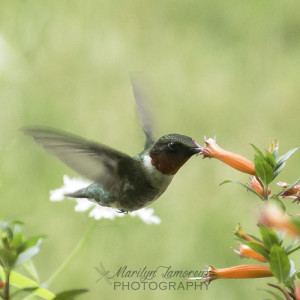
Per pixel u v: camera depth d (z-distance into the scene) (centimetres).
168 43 1566
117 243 1094
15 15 1372
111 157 580
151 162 595
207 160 1289
